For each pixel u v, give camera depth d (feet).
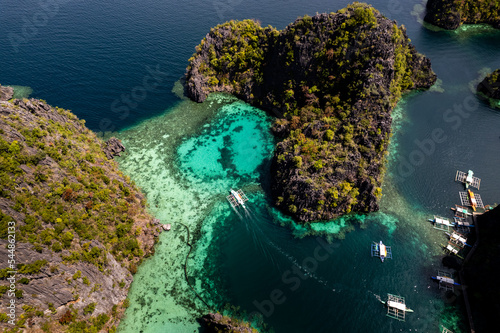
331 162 300.20
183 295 247.91
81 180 260.01
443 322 232.32
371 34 352.90
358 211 303.89
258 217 301.02
